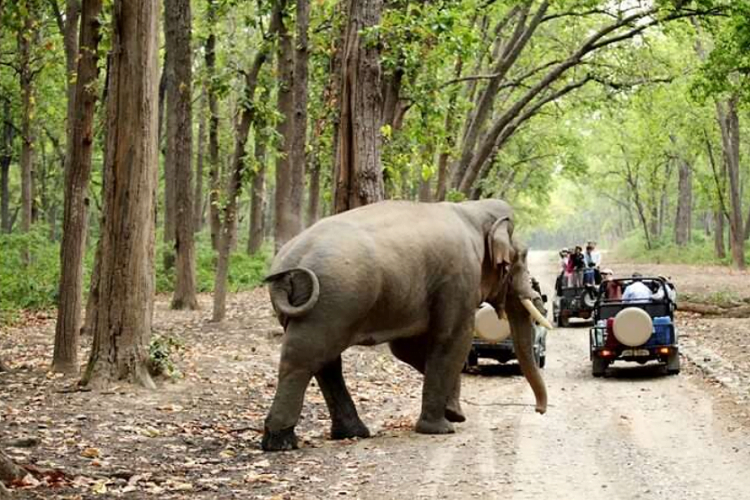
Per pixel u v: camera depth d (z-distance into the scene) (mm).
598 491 8508
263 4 26984
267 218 69062
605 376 17188
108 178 13430
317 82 28703
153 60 13367
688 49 36844
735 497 8227
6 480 8086
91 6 14805
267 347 18938
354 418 11227
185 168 26094
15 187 55844
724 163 57188
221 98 24703
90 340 19047
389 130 19375
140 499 8031
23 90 30719
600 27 33781
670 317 17391
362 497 8281
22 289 26703
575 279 26609
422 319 11078
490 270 12102
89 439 10398
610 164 74875
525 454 10188
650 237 75250
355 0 18312
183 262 26359
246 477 8992
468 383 16578
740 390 14680
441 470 9359
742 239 50438
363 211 10914
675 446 10586
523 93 42969
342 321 10141
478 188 42219
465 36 20391
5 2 17141
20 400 12367
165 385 13703
